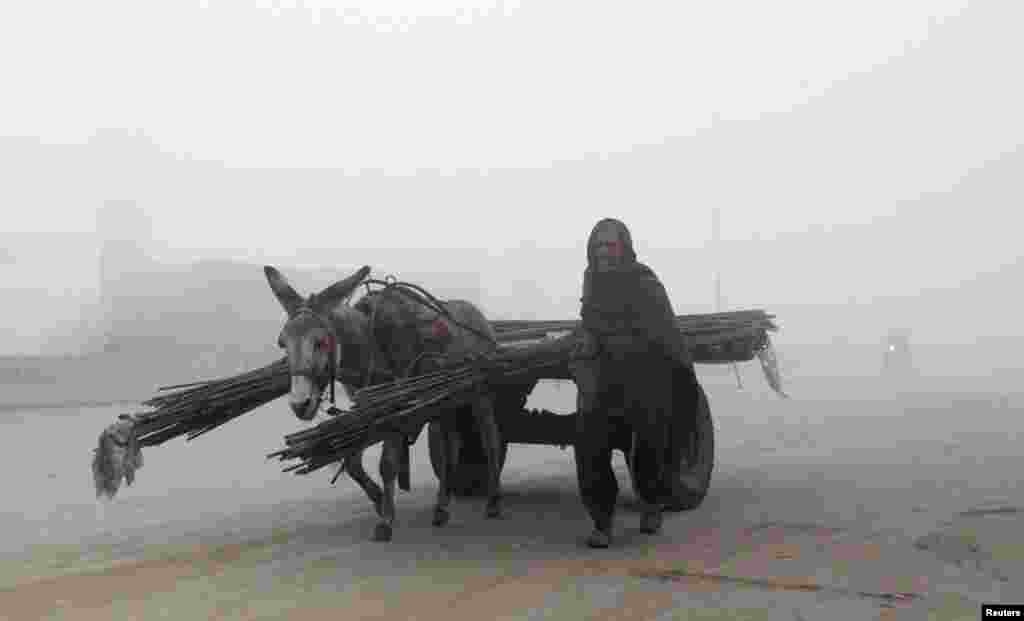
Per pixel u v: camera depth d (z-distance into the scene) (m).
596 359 6.43
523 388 8.40
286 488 9.70
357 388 6.98
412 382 6.55
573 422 8.37
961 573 5.37
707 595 4.94
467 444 8.74
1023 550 5.95
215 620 4.64
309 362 6.04
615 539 6.63
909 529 6.71
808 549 6.08
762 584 5.16
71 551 6.42
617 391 6.37
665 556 5.98
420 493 9.38
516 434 8.58
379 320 6.94
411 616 4.64
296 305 6.43
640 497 6.82
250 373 7.03
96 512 8.16
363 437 6.37
